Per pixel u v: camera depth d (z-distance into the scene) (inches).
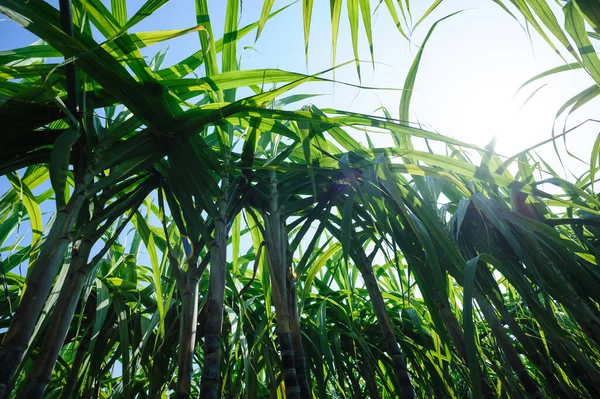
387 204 48.1
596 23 28.9
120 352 58.9
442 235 41.4
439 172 47.7
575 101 41.1
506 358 44.1
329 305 74.6
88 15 36.9
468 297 30.8
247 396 48.5
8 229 59.4
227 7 45.9
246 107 40.5
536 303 36.4
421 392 75.5
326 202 53.5
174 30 34.4
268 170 52.4
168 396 72.1
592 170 45.8
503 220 43.3
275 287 41.5
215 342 33.3
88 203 38.4
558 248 45.0
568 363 46.9
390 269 81.5
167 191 45.8
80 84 39.2
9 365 24.0
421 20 34.2
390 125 42.9
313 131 49.2
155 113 38.5
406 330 78.1
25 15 29.5
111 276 68.2
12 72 36.7
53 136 38.5
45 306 39.8
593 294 43.7
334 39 34.0
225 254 38.4
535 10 29.0
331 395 85.9
